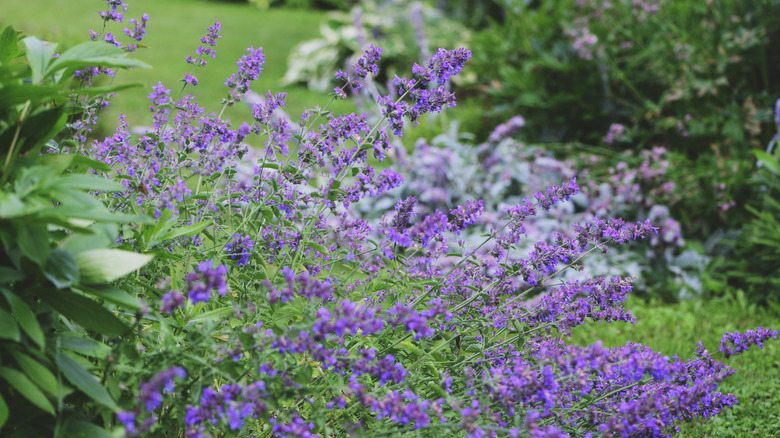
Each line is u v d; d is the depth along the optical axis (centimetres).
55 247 208
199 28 1478
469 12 1195
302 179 264
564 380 239
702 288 509
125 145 256
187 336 220
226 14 1716
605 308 269
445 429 220
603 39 703
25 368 191
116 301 198
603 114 692
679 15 705
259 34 1454
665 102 655
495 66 802
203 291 196
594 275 488
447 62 250
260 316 246
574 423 252
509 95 753
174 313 227
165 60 1146
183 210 256
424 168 581
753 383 376
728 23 664
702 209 568
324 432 213
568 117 716
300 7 1923
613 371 233
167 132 264
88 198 199
